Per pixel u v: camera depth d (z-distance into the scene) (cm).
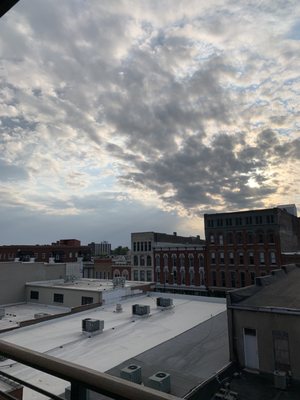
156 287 5191
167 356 1473
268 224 4288
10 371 1274
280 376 1045
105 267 5925
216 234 4688
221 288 4584
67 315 2498
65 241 8106
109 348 1670
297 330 1148
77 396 143
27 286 3681
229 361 1304
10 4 197
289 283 1820
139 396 118
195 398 1013
